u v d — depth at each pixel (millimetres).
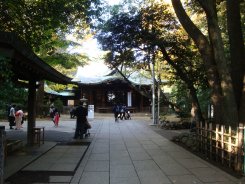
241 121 12617
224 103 12688
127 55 21484
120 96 54312
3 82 9523
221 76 12859
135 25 20031
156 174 9828
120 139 18703
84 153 13711
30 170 10352
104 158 12539
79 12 18484
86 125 19219
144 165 11164
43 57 29109
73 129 25391
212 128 12477
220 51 12945
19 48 8703
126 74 40781
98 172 10133
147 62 22156
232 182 8875
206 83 20016
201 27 23562
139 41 20344
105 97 54406
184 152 13875
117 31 20266
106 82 52625
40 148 14867
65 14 17641
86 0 17906
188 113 29031
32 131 15812
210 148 12406
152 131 23812
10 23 16375
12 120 24672
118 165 11188
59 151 14250
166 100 31703
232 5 13773
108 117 44250
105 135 20891
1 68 8383
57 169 10516
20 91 10469
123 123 32250
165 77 31281
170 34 20109
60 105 48188
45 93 48688
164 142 17250
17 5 15797
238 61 13617
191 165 11125
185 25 13953
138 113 51812
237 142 10086
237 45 13688
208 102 24656
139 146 15773
